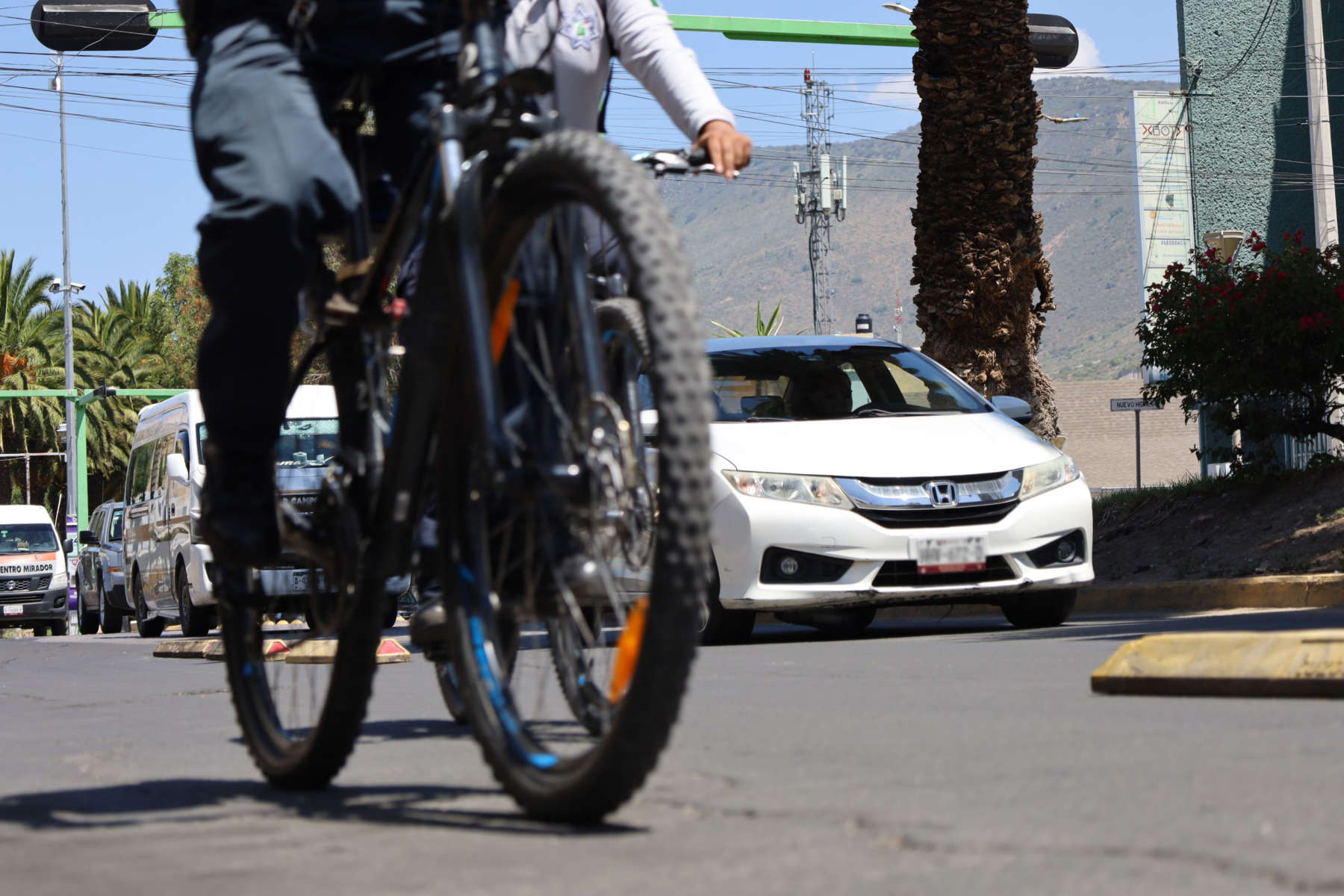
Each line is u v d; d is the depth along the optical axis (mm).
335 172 6641
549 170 5645
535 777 5840
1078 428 144125
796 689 12148
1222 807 5551
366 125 7508
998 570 19469
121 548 58062
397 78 7227
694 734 9039
